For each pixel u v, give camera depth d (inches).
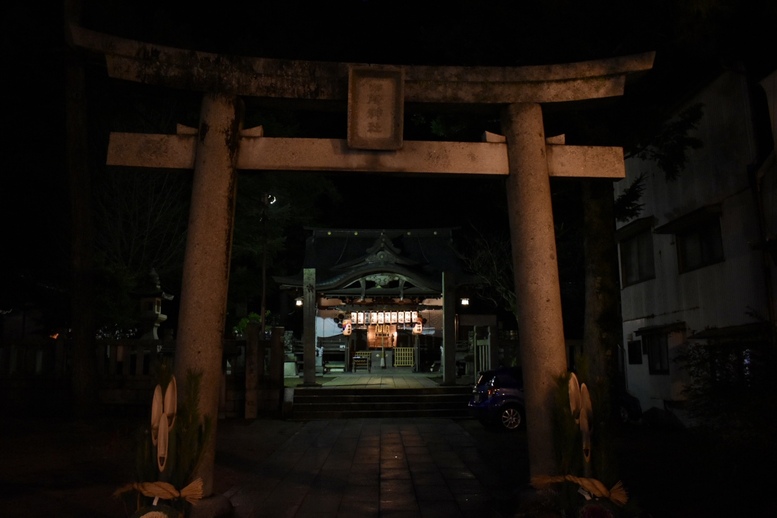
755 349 323.6
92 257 528.7
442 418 619.8
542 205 270.5
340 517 261.0
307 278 717.3
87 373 516.1
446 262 1118.4
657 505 267.3
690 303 579.8
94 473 338.3
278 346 621.9
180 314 255.8
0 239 650.2
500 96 278.5
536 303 263.7
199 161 264.8
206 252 257.6
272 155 271.4
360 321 1024.9
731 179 511.5
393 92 272.7
